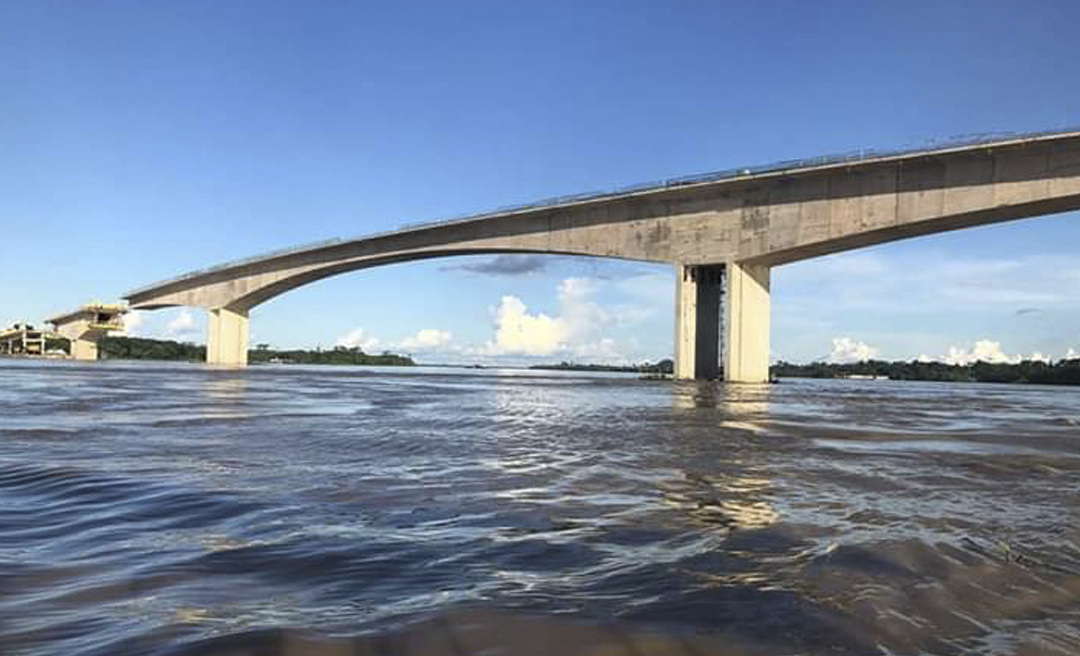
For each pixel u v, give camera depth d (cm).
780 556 664
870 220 5666
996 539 740
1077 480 1175
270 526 771
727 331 6519
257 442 1577
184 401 3052
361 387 5194
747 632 476
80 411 2433
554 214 7575
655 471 1204
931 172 5409
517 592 552
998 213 5266
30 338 18888
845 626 490
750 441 1727
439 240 8444
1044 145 4950
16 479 1058
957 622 505
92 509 854
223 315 11119
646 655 437
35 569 608
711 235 6550
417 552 668
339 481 1062
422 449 1486
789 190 6078
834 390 6381
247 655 430
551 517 830
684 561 645
